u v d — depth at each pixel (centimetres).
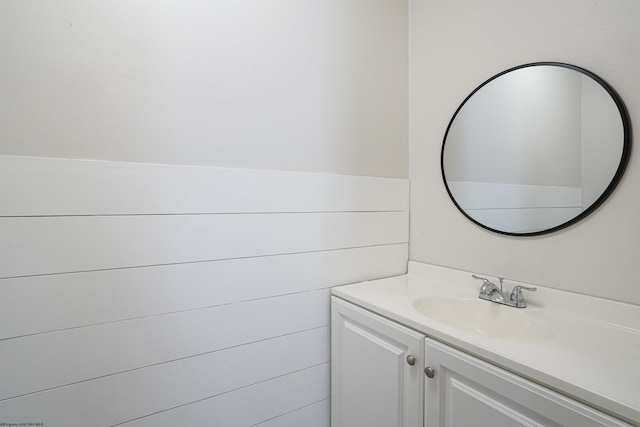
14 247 79
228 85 107
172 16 98
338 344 126
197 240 103
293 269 122
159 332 98
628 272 90
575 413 62
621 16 91
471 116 130
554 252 106
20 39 79
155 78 95
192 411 104
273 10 116
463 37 133
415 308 112
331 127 131
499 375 74
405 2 156
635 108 89
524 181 113
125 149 92
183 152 100
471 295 124
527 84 112
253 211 113
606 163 94
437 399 88
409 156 156
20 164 79
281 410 122
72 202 85
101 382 90
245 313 112
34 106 80
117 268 91
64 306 85
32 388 82
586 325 96
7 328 79
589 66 98
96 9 87
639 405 55
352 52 137
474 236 130
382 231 148
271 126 116
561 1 104
